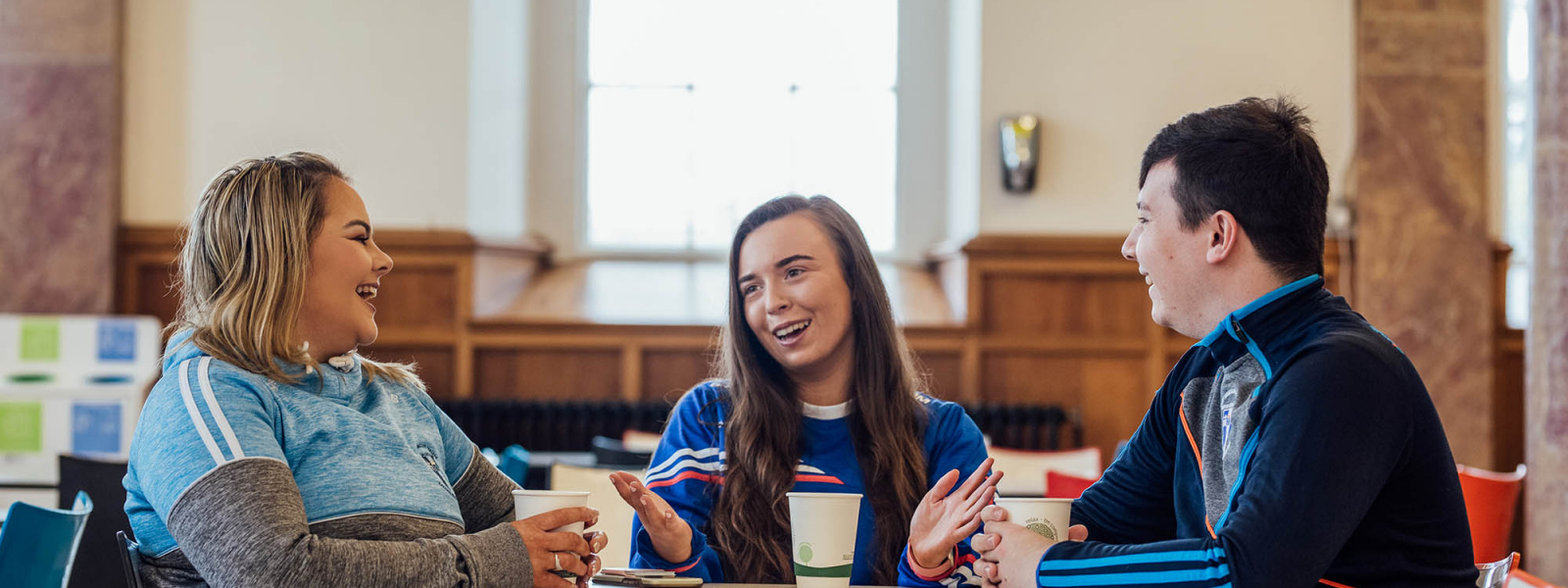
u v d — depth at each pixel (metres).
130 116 6.29
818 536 1.62
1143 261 1.72
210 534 1.43
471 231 6.34
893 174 7.32
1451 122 6.08
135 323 5.02
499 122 6.73
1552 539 4.01
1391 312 6.06
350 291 1.73
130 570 1.56
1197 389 1.79
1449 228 6.08
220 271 1.66
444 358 6.31
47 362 4.95
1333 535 1.44
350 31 6.31
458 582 1.49
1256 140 1.61
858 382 2.14
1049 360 6.39
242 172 1.68
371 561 1.46
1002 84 6.42
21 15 6.14
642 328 6.36
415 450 1.75
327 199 1.72
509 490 1.96
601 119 7.30
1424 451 1.52
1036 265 6.34
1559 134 4.05
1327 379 1.48
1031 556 1.58
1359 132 6.10
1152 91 6.42
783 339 2.10
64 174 6.11
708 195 7.29
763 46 7.32
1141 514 1.95
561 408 6.17
